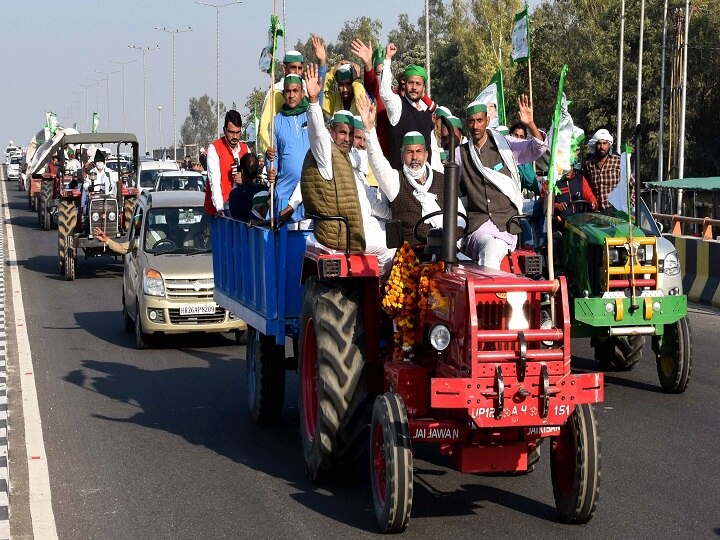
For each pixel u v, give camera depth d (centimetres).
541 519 842
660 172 4972
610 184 1442
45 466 1036
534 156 987
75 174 3856
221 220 1313
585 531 810
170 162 4547
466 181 930
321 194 944
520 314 761
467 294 749
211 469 1023
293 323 1053
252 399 1227
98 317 2180
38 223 5003
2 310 2264
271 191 1054
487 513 861
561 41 6184
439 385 739
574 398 753
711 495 902
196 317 1767
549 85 5934
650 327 1279
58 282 2828
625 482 945
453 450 805
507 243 905
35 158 5506
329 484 962
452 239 796
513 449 795
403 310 842
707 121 5659
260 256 1075
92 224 2867
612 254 1279
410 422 788
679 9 5031
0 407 1306
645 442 1089
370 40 1213
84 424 1225
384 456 803
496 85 1305
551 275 771
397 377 815
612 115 5791
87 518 872
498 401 741
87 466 1038
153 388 1444
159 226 1903
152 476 1000
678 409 1243
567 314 754
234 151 1357
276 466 1033
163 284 1759
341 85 1205
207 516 872
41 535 829
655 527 818
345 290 917
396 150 1030
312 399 985
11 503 916
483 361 743
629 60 5822
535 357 747
